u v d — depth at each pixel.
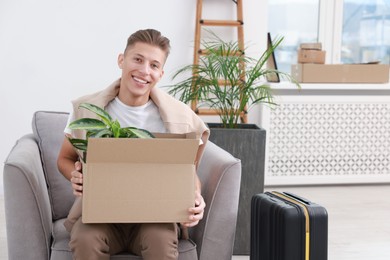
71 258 2.13
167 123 2.28
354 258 3.14
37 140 2.60
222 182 2.33
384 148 4.76
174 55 4.34
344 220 3.80
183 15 4.32
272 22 4.85
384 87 4.58
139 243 2.06
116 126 1.96
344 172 4.71
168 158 1.91
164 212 1.94
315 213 2.29
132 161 1.90
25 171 2.12
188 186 1.95
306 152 4.63
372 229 3.63
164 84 4.36
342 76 4.53
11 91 4.17
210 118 4.44
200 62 4.29
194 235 2.39
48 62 4.18
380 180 4.77
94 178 1.89
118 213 1.92
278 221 2.30
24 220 2.13
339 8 4.86
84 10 4.18
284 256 2.28
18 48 4.14
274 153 4.58
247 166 3.14
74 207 2.15
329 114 4.63
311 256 2.29
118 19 4.23
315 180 4.66
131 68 2.21
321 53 4.50
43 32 4.15
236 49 3.83
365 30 4.99
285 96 4.52
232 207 2.35
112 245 2.07
